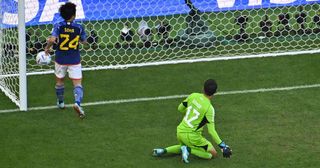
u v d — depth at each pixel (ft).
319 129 85.46
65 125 88.84
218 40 127.24
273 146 80.28
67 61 90.63
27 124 89.40
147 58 120.37
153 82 107.34
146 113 92.94
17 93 102.17
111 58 121.08
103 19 126.00
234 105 95.09
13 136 85.05
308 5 131.03
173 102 97.40
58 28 90.07
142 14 127.13
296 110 92.53
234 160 76.33
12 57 108.06
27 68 116.06
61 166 75.41
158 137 83.92
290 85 103.24
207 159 76.43
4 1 106.52
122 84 106.73
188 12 126.82
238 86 103.55
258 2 130.11
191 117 74.28
